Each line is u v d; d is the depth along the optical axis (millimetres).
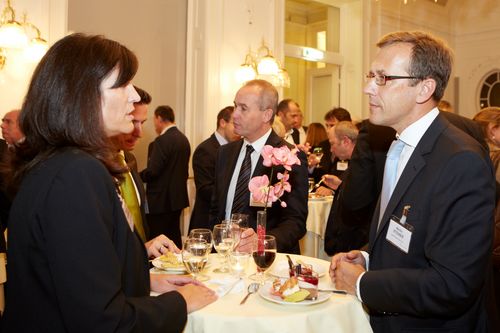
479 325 1421
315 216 3688
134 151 5270
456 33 9273
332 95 7758
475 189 1237
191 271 1571
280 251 2094
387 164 1553
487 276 1472
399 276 1305
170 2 5500
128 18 5195
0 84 3949
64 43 1053
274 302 1388
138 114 2023
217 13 5445
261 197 1650
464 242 1221
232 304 1391
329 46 7785
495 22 8812
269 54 5621
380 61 1448
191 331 1306
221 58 5492
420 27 8445
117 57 1065
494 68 8867
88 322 908
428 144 1384
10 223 990
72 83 1011
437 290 1229
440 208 1267
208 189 3721
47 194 934
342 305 1399
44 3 4199
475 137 1816
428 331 1379
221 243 1687
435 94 1425
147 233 2158
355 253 1629
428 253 1277
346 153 3621
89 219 928
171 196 4520
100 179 979
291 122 5078
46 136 1004
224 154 2596
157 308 1074
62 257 902
